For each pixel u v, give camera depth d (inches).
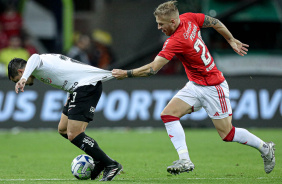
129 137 1784.0
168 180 924.6
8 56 2524.6
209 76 938.1
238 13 2578.7
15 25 2753.4
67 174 1036.5
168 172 959.6
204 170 1082.1
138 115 2009.1
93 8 2935.5
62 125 960.3
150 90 2023.9
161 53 900.0
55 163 1227.9
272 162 978.1
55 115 2007.9
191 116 2014.0
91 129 1998.0
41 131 1995.6
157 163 1208.2
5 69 2518.5
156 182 892.0
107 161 908.6
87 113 906.7
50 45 2866.6
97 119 2004.2
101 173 951.6
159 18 898.7
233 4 2625.5
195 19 950.4
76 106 904.3
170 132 939.3
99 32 2844.5
